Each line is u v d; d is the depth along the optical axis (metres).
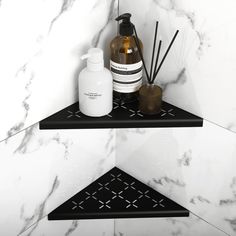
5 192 1.22
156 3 1.19
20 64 1.09
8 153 1.17
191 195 1.39
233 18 1.06
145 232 1.58
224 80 1.15
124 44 1.22
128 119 1.25
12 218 1.27
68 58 1.21
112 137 1.48
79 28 1.20
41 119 1.22
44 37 1.12
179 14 1.16
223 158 1.25
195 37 1.15
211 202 1.35
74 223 1.49
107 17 1.26
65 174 1.37
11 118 1.14
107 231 1.62
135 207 1.42
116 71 1.26
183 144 1.33
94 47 1.27
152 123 1.25
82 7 1.18
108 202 1.43
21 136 1.18
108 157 1.51
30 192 1.29
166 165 1.41
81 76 1.22
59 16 1.13
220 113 1.20
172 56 1.23
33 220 1.34
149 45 1.27
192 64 1.19
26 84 1.13
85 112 1.25
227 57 1.11
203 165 1.31
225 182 1.28
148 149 1.42
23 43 1.08
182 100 1.27
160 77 1.29
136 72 1.26
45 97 1.20
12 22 1.03
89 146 1.40
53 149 1.29
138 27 1.27
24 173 1.24
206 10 1.10
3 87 1.08
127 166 1.52
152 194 1.47
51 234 1.43
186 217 1.45
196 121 1.25
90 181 1.48
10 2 1.01
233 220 1.33
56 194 1.38
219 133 1.23
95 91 1.21
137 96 1.32
